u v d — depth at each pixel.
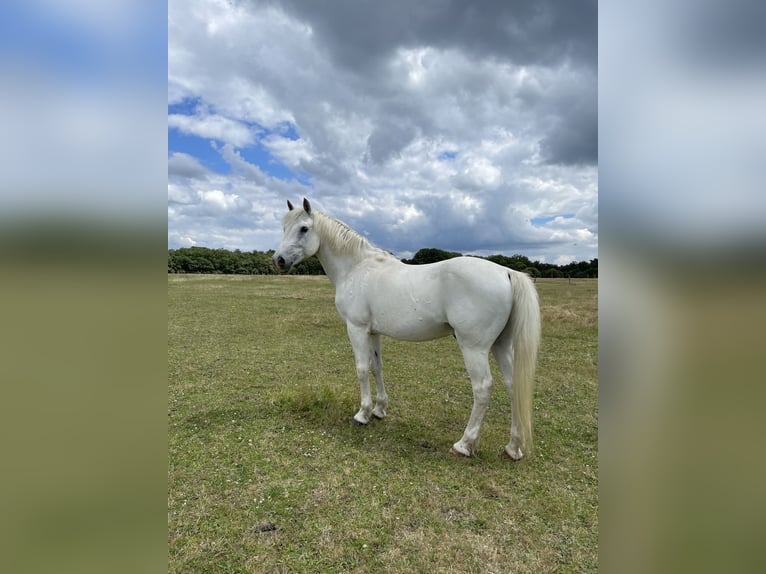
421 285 2.57
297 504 2.01
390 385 4.14
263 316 8.48
